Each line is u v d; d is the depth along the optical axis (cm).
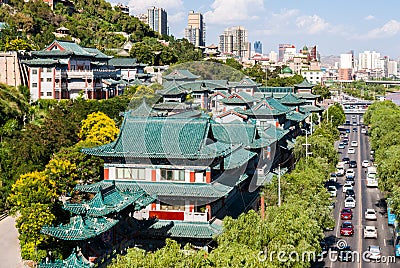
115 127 10319
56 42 15138
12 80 13912
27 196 6831
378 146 13050
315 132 14075
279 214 5497
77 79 14638
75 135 10262
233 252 4253
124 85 16462
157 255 3969
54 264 4697
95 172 8600
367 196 11138
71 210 5300
